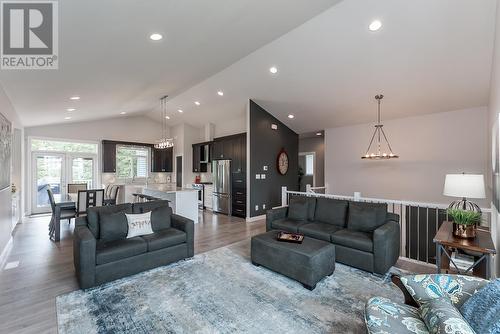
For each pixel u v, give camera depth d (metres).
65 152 7.14
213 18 2.37
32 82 3.22
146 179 8.87
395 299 2.43
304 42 3.73
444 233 2.49
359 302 2.38
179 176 9.10
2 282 2.75
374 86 4.53
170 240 3.21
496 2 2.59
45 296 2.45
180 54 3.16
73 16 1.93
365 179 6.34
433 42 3.28
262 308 2.27
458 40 3.17
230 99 6.38
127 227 3.24
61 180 7.05
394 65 3.87
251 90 5.62
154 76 3.96
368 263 3.01
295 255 2.71
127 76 3.72
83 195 4.57
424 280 1.57
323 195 4.82
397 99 4.88
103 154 7.66
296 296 2.48
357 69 4.13
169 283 2.73
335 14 3.11
